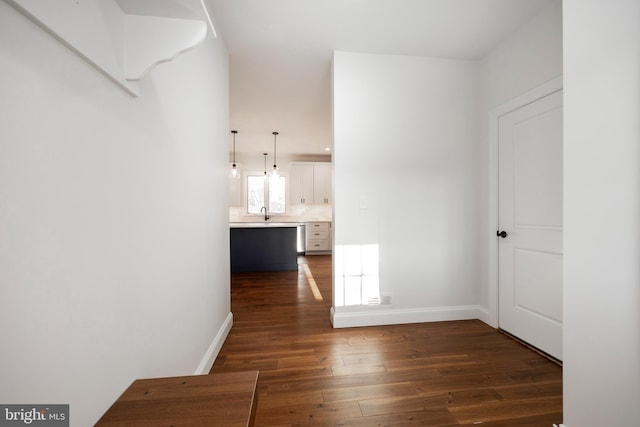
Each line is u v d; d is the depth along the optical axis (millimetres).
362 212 2408
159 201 1079
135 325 901
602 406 971
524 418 1314
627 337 900
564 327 1107
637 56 864
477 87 2520
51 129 576
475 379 1617
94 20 686
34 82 537
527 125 2012
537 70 1913
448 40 2209
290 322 2500
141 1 764
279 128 4672
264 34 2109
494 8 1847
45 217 562
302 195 6680
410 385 1562
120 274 820
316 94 3250
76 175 645
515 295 2146
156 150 1055
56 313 587
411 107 2439
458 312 2523
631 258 889
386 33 2115
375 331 2291
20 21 508
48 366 568
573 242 1065
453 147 2498
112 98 782
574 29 1043
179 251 1274
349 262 2406
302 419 1298
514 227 2146
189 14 821
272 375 1661
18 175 504
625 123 894
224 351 1962
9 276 489
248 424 688
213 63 1856
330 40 2199
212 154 1828
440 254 2502
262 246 4754
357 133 2381
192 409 737
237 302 3086
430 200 2480
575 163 1050
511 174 2168
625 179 898
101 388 724
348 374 1669
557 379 1616
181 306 1294
